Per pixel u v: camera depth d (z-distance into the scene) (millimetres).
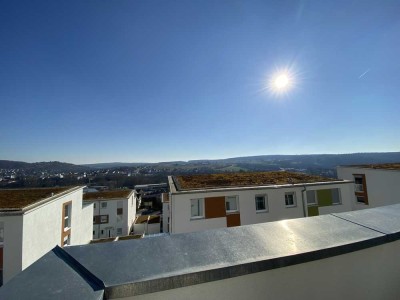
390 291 1596
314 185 16422
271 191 15336
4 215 11508
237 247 1297
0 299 835
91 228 25219
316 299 1345
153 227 40375
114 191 41062
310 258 1281
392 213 1922
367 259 1524
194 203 14414
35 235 12859
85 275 1007
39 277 980
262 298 1214
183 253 1218
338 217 1816
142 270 1052
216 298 1122
